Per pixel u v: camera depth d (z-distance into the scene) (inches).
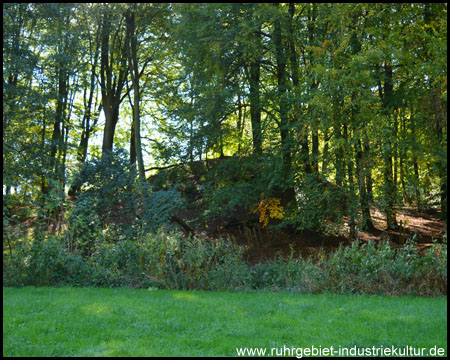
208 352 201.0
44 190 652.7
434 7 465.7
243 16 531.5
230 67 597.3
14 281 378.9
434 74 425.4
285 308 287.3
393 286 350.9
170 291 357.4
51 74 676.1
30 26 657.0
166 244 396.8
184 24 550.6
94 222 482.9
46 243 397.4
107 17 703.7
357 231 549.6
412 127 485.4
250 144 619.5
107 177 532.4
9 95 576.1
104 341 215.5
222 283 379.6
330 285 360.5
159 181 699.4
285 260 527.2
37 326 236.4
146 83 859.4
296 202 585.0
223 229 698.8
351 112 482.9
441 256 352.5
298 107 522.9
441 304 294.5
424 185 538.3
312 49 488.4
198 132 615.5
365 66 458.9
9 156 590.9
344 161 497.7
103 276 389.7
